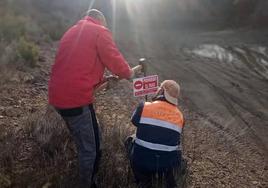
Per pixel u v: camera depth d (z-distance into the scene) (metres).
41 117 6.31
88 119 4.71
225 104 10.48
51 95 4.75
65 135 5.71
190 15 41.53
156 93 5.27
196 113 9.51
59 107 4.69
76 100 4.62
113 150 5.48
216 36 27.95
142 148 4.89
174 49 20.77
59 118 6.05
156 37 27.20
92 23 4.84
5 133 5.83
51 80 4.79
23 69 10.78
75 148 5.57
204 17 39.94
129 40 24.48
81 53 4.66
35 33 19.48
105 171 5.11
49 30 21.00
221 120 9.13
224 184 6.00
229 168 6.59
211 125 8.70
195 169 6.30
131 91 10.45
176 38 26.64
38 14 28.44
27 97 8.44
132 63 15.70
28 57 11.60
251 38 26.16
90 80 4.67
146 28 35.22
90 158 4.74
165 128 4.87
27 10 28.08
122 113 8.45
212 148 7.35
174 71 14.38
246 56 18.75
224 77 13.78
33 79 9.91
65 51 4.72
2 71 9.84
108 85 5.21
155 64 15.68
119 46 20.94
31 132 5.98
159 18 41.12
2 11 22.70
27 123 6.21
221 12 40.06
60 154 5.40
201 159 6.73
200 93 11.41
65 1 38.03
